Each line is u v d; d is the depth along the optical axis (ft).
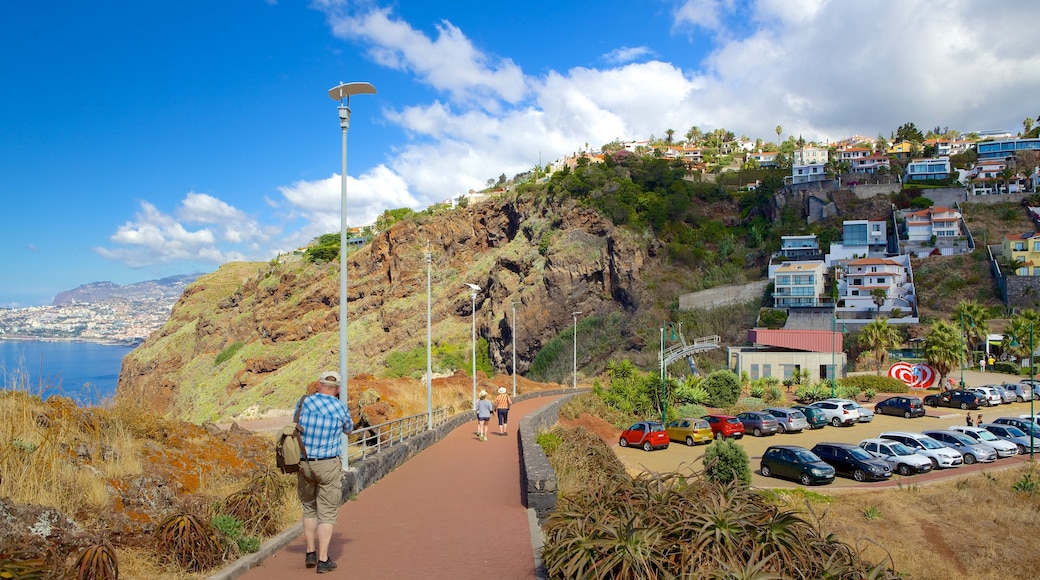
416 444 61.05
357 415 76.48
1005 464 108.17
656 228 342.44
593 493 26.76
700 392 168.45
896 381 196.75
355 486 40.70
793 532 22.18
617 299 313.53
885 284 303.07
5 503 20.84
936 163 408.46
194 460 37.42
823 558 21.95
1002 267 291.79
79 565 19.79
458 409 112.57
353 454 53.42
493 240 383.04
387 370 311.47
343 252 44.42
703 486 26.16
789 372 209.15
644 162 413.80
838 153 539.29
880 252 341.82
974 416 155.53
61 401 34.09
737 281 324.39
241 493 30.09
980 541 72.84
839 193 385.09
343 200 44.65
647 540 20.85
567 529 22.86
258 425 99.35
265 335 407.64
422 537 29.71
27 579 17.71
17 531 20.35
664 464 106.63
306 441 23.81
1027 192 369.30
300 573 24.03
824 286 313.73
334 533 30.58
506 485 44.55
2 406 28.53
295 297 421.59
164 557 23.24
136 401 39.50
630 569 19.89
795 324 276.41
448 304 350.84
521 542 28.76
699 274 326.85
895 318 286.25
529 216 361.51
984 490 90.99
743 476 85.15
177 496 30.73
